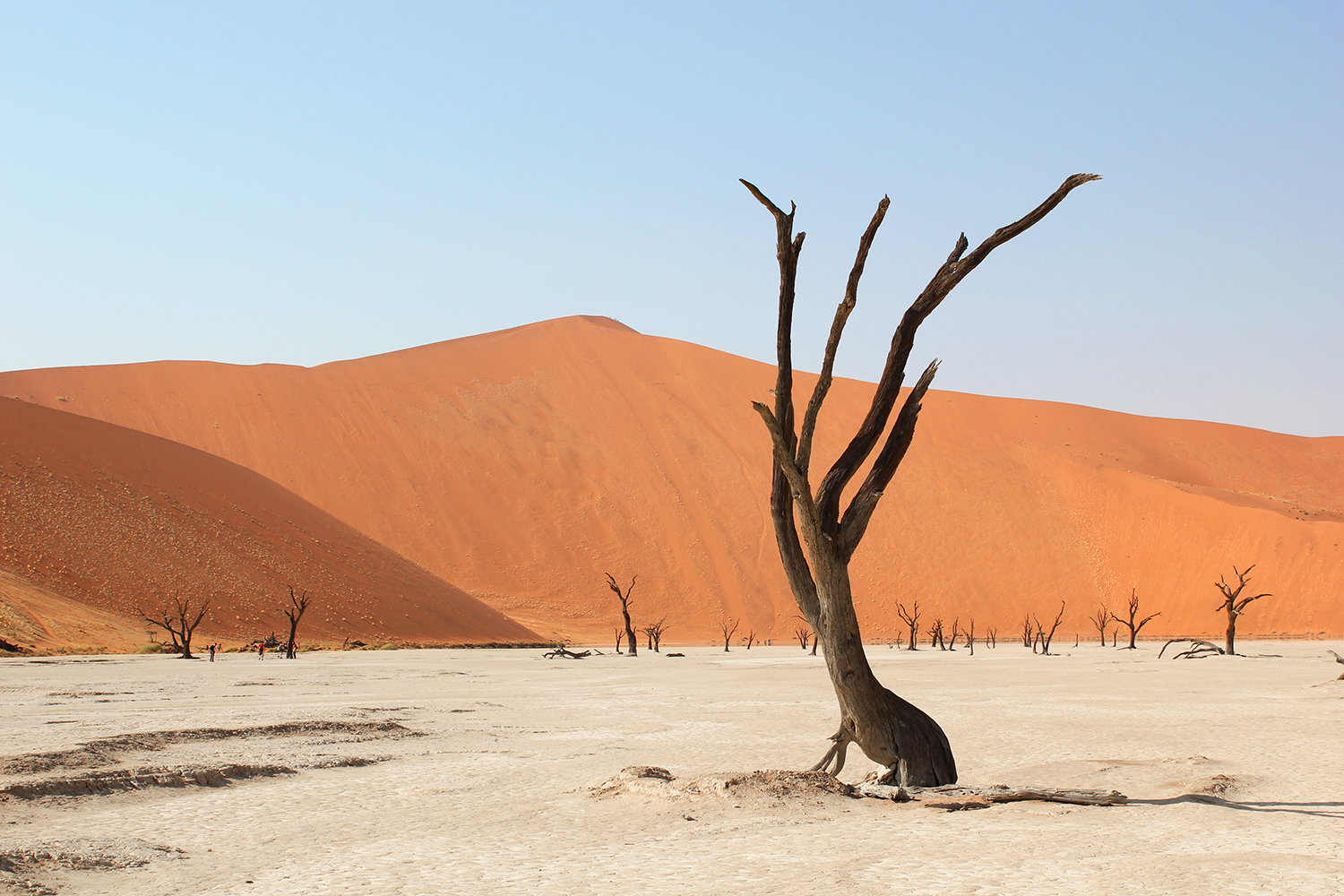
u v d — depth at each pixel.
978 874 8.10
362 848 9.79
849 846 9.30
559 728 20.97
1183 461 135.88
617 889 7.88
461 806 12.03
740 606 106.19
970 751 17.03
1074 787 13.08
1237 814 10.79
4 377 129.12
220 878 8.55
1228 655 54.28
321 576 77.56
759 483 123.88
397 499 115.31
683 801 11.49
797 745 18.06
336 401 129.50
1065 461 122.94
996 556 110.81
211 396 128.88
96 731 17.86
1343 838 9.50
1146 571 106.62
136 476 79.88
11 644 50.06
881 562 110.69
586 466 123.75
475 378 140.00
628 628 65.88
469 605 86.38
